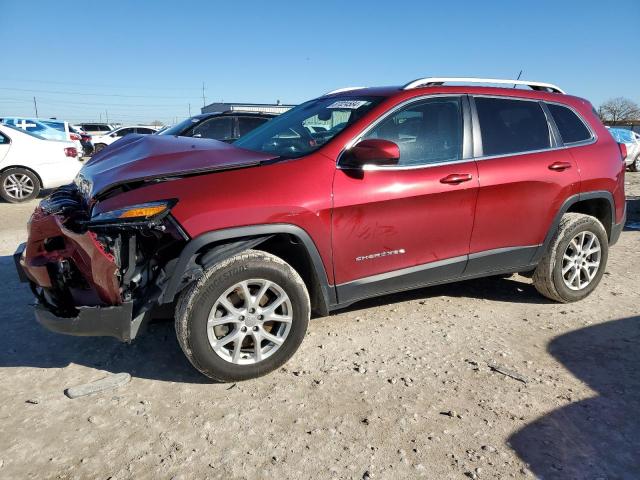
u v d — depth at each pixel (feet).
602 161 14.38
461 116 12.62
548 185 13.30
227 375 10.17
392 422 9.11
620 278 17.24
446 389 10.18
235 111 30.40
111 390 10.14
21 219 27.96
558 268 14.05
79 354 11.60
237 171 10.37
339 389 10.16
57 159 35.17
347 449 8.41
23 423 9.05
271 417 9.25
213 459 8.17
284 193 10.28
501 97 13.38
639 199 35.14
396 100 11.90
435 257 12.24
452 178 11.94
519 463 8.12
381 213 11.22
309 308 10.75
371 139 10.81
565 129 14.23
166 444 8.52
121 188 10.16
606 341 12.35
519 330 12.94
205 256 9.95
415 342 12.19
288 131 12.97
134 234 9.87
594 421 9.20
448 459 8.19
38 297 10.34
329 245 10.84
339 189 10.77
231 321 10.05
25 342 12.15
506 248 13.16
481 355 11.58
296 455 8.27
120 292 9.59
